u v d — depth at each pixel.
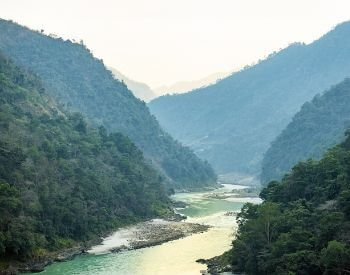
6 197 100.81
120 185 161.12
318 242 77.75
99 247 117.50
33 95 199.50
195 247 116.88
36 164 128.38
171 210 182.50
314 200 100.44
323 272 72.88
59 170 137.25
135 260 104.06
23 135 143.00
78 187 134.75
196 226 146.62
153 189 191.50
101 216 138.00
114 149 191.88
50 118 184.25
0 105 159.50
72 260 104.44
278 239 84.12
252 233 89.69
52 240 111.56
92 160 162.62
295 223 86.69
